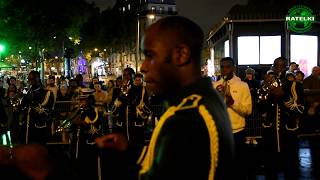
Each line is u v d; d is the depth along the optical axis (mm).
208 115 1186
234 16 17188
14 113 9875
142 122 9008
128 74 9406
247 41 17297
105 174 5934
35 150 2416
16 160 2438
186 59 1261
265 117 7457
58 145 8789
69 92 11469
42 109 8703
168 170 1096
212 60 24250
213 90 1331
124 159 1629
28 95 8828
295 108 6902
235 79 5531
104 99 10922
